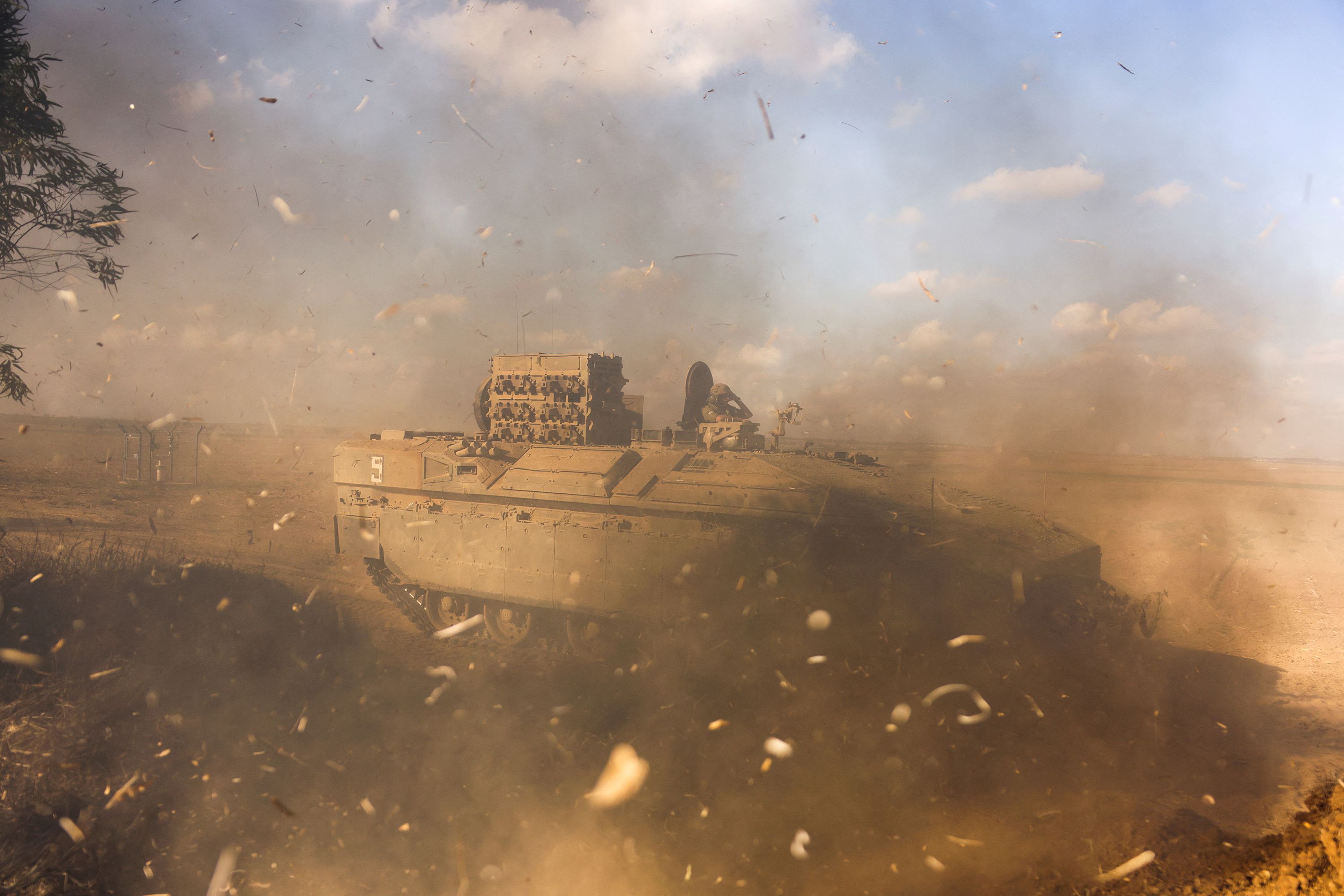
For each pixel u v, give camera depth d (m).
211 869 5.89
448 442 15.21
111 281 10.11
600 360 15.42
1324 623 15.48
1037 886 5.86
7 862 5.60
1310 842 5.83
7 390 9.33
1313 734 9.39
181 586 12.13
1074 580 10.49
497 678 11.50
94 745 7.08
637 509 12.45
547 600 13.21
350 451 16.16
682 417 15.83
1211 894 5.44
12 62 9.23
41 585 10.23
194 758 7.37
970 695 9.38
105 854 5.84
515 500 13.87
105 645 9.05
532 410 15.90
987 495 13.52
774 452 13.17
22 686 7.60
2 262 9.62
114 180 10.05
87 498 27.67
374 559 15.67
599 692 10.88
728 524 11.66
